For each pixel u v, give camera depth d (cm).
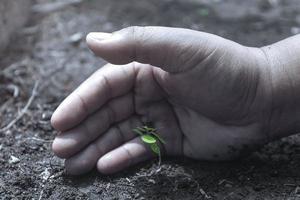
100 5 106
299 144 69
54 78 84
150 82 63
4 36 90
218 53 60
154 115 65
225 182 63
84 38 94
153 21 101
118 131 64
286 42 65
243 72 61
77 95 62
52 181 64
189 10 107
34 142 69
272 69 63
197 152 65
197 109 63
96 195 62
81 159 63
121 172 64
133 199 61
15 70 85
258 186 62
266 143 66
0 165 66
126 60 60
